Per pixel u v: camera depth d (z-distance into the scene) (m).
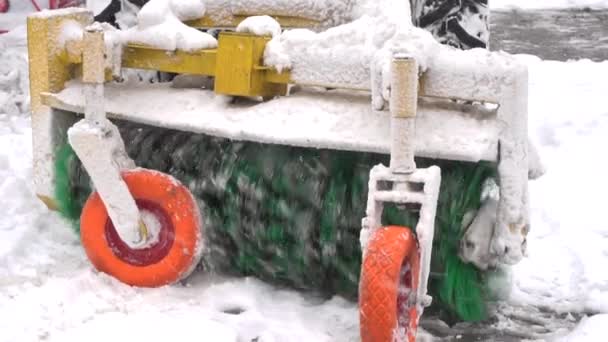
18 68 7.67
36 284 4.36
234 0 4.77
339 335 3.95
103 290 4.23
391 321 3.49
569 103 7.71
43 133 4.70
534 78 8.80
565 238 5.05
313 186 4.22
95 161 4.20
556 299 4.41
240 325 4.00
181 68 4.34
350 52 4.02
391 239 3.57
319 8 4.70
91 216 4.34
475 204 3.92
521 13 13.67
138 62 4.41
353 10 4.63
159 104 4.41
